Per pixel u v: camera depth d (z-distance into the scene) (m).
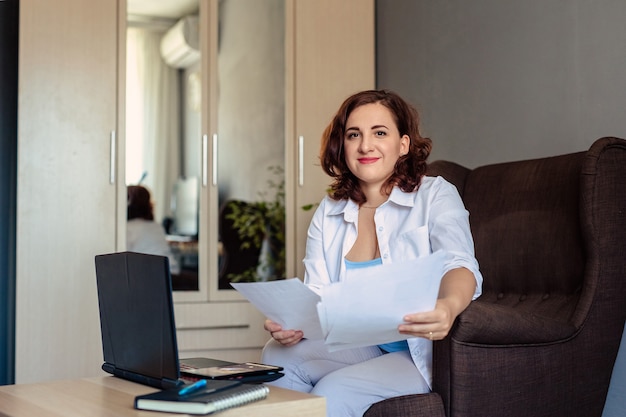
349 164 2.04
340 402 1.73
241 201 3.74
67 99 3.49
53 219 3.44
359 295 1.44
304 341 1.95
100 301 1.76
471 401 1.70
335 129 2.12
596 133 2.56
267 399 1.44
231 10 3.77
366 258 2.04
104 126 3.53
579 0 2.63
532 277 2.20
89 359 3.46
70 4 3.50
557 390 1.86
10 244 3.79
